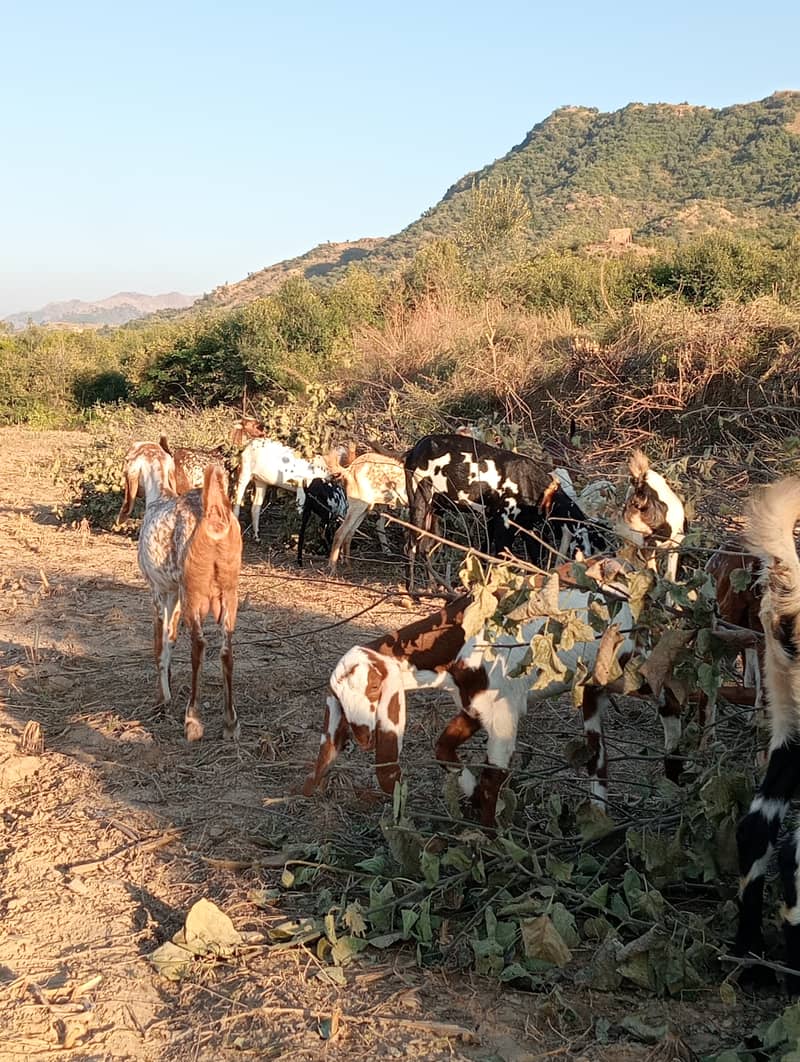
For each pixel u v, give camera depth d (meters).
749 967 3.97
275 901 4.74
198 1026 3.84
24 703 7.42
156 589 7.20
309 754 6.48
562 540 9.95
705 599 4.77
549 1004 3.85
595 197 131.88
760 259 25.02
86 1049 3.72
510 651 4.96
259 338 28.94
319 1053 3.65
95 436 20.61
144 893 4.88
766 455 11.07
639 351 14.91
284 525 13.44
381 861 4.80
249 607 10.12
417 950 4.25
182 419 20.47
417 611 9.88
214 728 6.92
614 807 5.27
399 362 19.94
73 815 5.70
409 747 6.46
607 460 12.86
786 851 3.70
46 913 4.70
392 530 12.73
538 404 15.97
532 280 26.31
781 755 3.90
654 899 4.18
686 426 13.68
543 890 4.34
